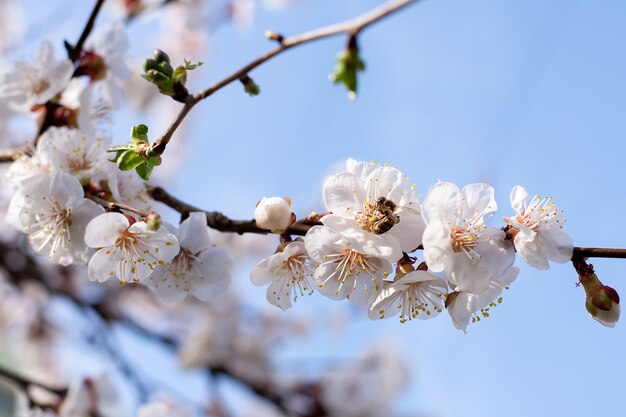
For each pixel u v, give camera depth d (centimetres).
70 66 51
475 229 43
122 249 45
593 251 43
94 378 59
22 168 48
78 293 87
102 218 44
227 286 46
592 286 43
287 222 44
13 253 83
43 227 46
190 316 97
